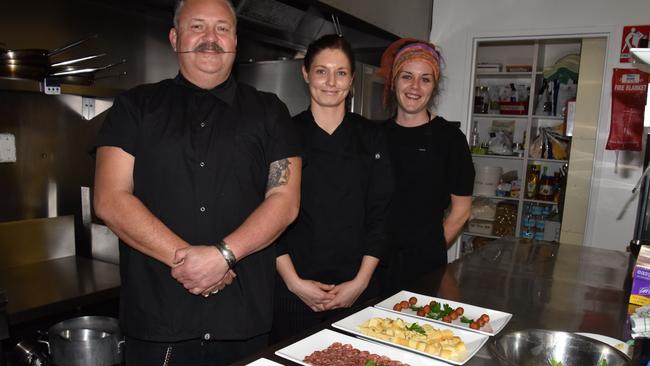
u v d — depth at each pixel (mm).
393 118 2098
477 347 1151
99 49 2383
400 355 1101
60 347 1712
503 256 2113
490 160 4480
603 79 3316
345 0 2660
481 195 4234
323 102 1643
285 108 1450
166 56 2678
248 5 2398
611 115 3275
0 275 2137
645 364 1041
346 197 1685
